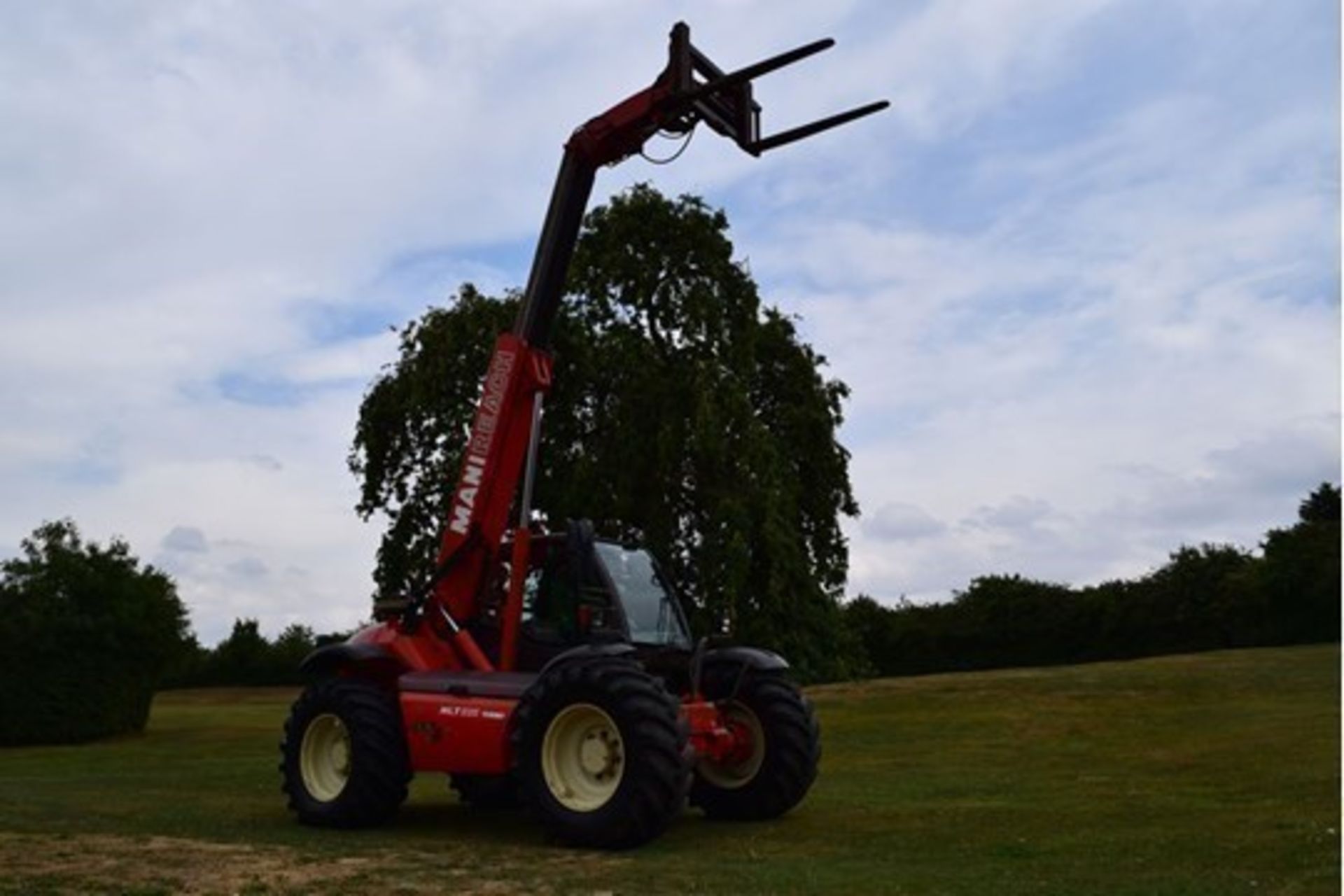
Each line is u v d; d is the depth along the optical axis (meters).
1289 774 11.30
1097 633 45.19
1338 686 21.72
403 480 29.45
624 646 8.52
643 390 28.06
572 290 29.19
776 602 27.34
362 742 9.07
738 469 27.62
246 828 9.15
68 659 24.98
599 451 28.02
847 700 23.16
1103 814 9.27
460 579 9.63
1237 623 42.75
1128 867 6.96
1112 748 15.42
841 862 7.31
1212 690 21.83
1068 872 6.82
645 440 27.52
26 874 6.87
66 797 11.71
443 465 28.00
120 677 25.61
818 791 11.39
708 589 26.72
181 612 27.03
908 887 6.39
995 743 16.86
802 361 31.19
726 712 9.57
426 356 28.27
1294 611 41.72
